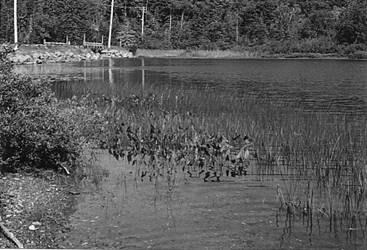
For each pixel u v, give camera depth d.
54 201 9.68
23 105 11.44
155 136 14.62
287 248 7.83
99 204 9.65
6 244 7.55
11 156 11.52
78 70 46.47
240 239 8.12
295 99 26.30
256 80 40.12
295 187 11.07
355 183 11.23
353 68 59.66
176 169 12.54
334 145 14.05
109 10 107.06
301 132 15.77
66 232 8.19
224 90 30.58
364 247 7.92
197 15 114.88
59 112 12.27
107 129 15.94
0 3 72.31
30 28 70.94
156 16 117.00
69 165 12.09
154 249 7.65
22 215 8.82
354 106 23.58
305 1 124.25
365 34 100.25
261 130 15.98
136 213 9.20
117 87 27.69
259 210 9.52
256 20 111.62
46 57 58.44
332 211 9.48
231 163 13.09
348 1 115.12
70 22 79.50
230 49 103.00
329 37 104.38
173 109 20.41
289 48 100.06
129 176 11.77
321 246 7.93
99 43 84.00
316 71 53.56
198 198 10.21
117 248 7.64
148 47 101.50
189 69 55.28
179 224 8.70
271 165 12.88
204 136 14.66
